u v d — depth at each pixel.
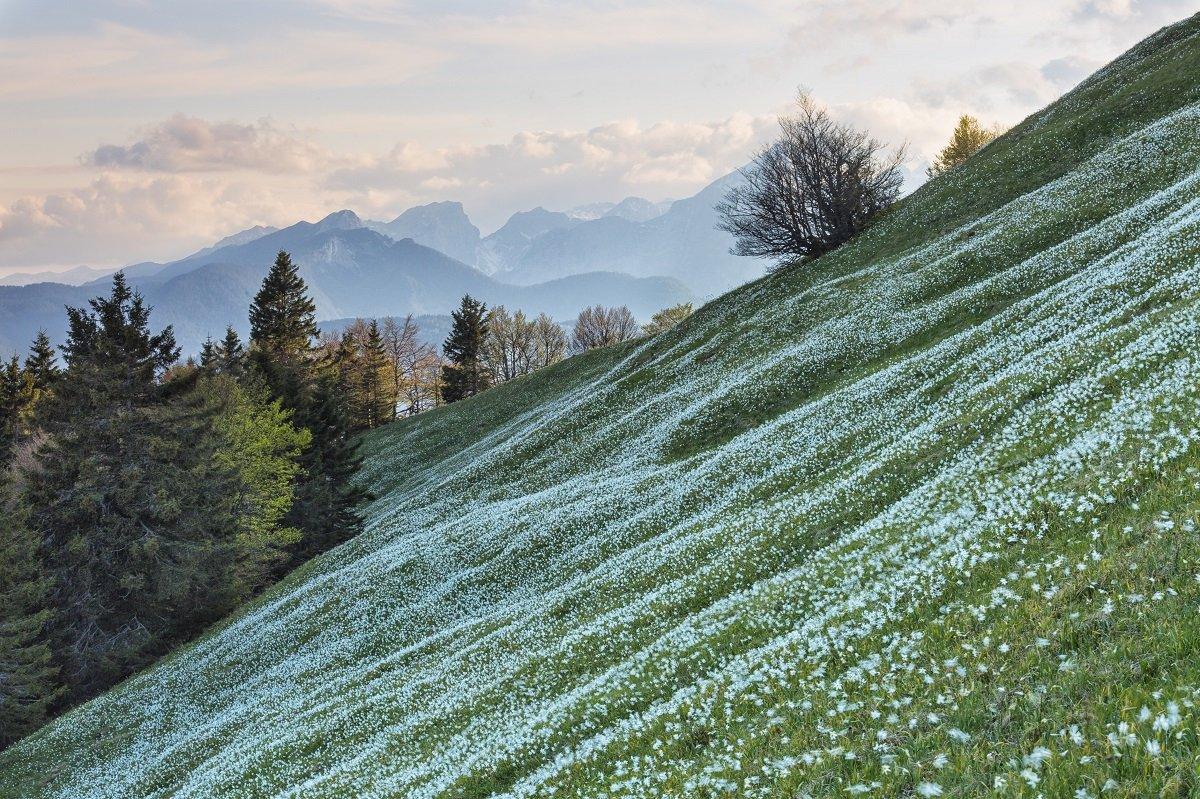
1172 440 13.41
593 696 19.25
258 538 72.12
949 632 11.38
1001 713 8.48
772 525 26.31
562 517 44.41
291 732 32.81
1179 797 5.81
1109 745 6.68
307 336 129.50
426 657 34.81
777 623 17.50
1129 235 39.69
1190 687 6.93
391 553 54.44
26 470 63.12
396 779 21.86
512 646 29.58
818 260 76.69
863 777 8.42
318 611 49.12
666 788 11.34
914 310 49.06
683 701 15.47
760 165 82.19
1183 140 49.34
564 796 14.16
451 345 157.38
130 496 61.34
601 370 99.44
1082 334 27.19
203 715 43.75
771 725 11.64
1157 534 10.61
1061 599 10.41
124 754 43.12
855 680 11.72
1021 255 48.84
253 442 77.69
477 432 105.88
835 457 32.12
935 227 65.81
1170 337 19.73
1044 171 62.59
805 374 49.06
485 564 43.53
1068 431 18.11
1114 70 75.75
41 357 113.31
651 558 30.92
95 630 62.66
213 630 60.97
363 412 150.38
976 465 20.05
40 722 57.09
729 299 83.50
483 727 22.69
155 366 68.50
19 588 56.94
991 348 33.84
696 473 40.72
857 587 16.50
